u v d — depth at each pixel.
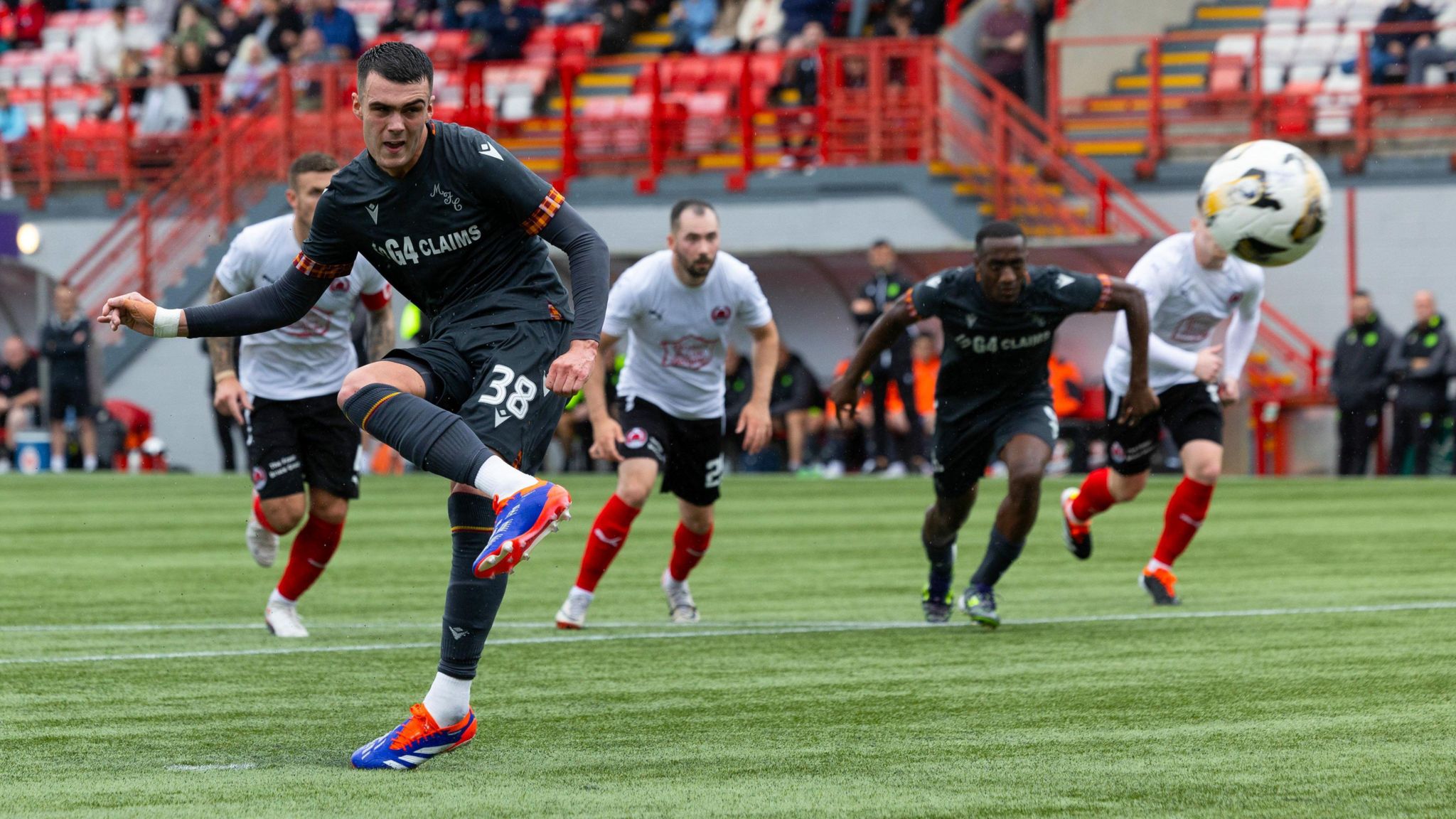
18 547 25.27
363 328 39.22
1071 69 53.69
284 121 52.38
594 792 9.00
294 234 15.55
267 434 15.59
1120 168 50.50
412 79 9.54
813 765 9.70
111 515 31.12
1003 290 15.10
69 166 57.66
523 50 58.38
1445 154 47.84
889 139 50.38
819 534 27.20
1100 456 42.88
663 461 16.56
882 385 42.62
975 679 12.86
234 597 19.20
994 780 9.27
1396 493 34.81
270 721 11.26
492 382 9.70
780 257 46.03
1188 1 55.19
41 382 47.41
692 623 16.83
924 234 49.09
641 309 16.72
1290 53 51.81
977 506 32.00
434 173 9.83
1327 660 13.63
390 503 34.22
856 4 55.47
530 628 16.34
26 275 55.69
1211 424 18.16
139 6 66.00
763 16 56.84
